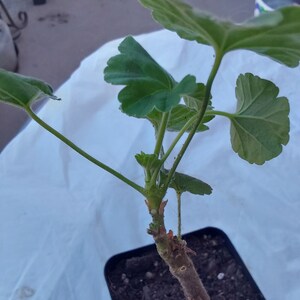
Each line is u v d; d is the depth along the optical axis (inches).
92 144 14.2
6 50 31.2
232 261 11.2
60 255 11.9
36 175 13.5
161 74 7.5
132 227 12.5
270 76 15.5
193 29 6.2
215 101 15.0
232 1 32.5
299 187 13.0
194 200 12.9
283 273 11.5
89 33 34.7
